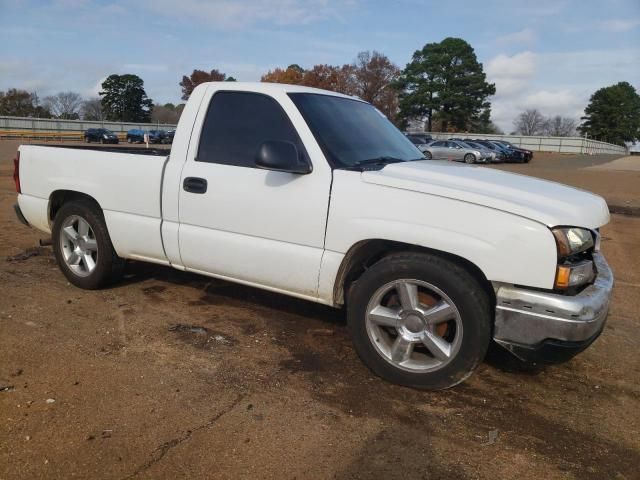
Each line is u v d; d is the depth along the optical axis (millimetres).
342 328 4453
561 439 3035
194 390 3363
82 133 61688
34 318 4391
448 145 35656
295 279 3791
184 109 4309
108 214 4664
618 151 83625
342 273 3676
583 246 3195
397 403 3326
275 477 2605
